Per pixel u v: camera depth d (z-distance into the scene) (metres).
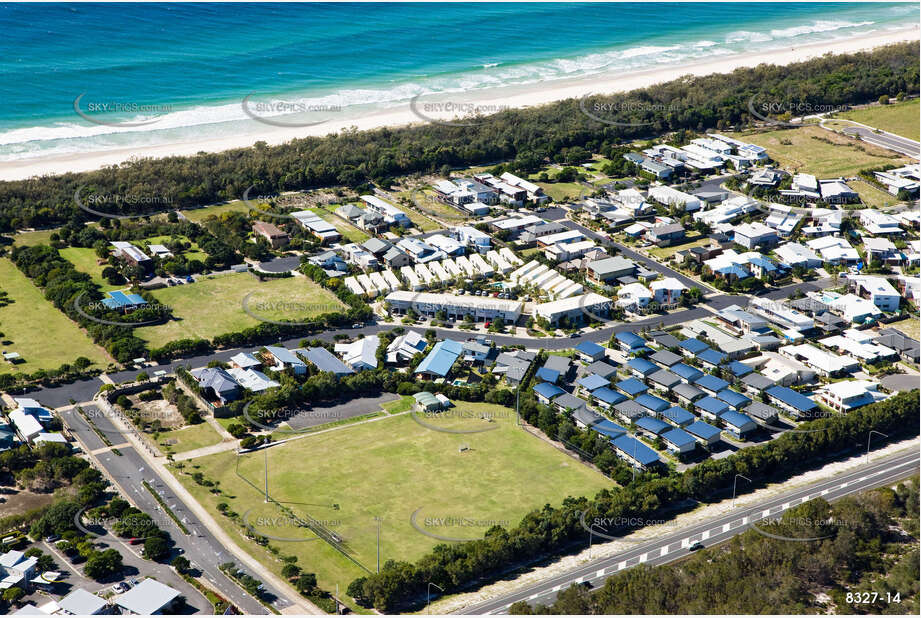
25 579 170.12
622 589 166.38
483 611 166.12
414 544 183.88
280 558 179.62
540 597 169.88
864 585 172.50
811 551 178.00
